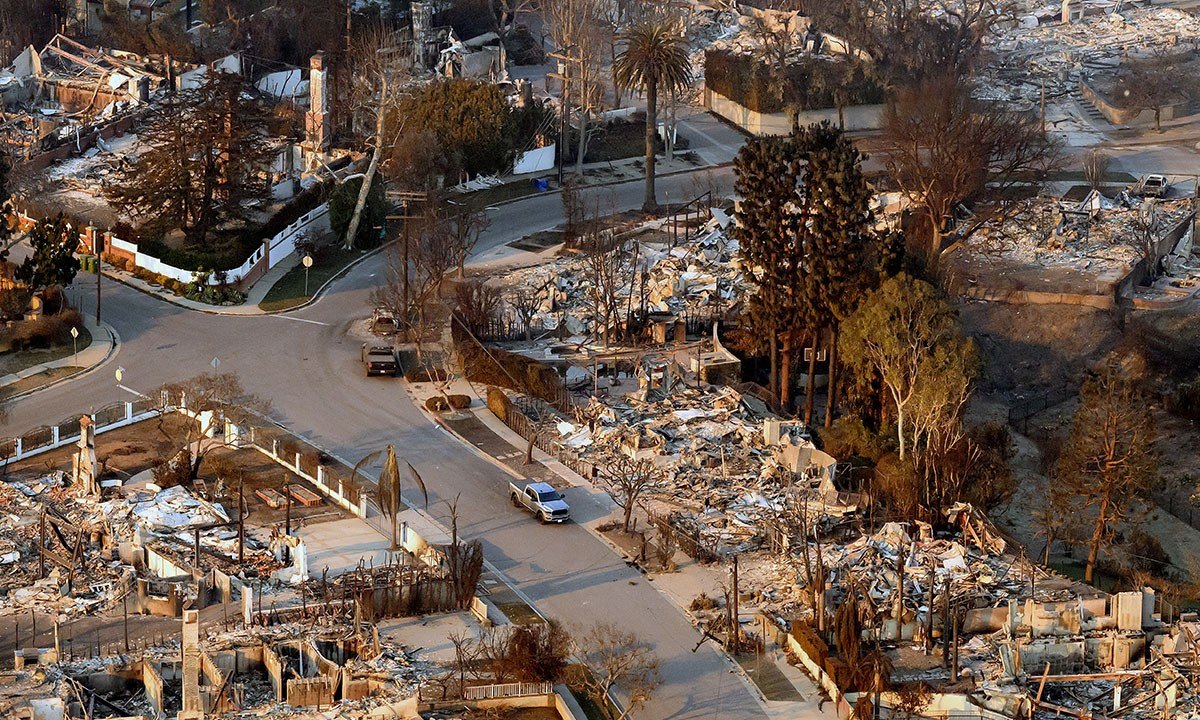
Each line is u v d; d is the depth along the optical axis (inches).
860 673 7391.7
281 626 7844.5
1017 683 7485.2
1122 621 7834.6
